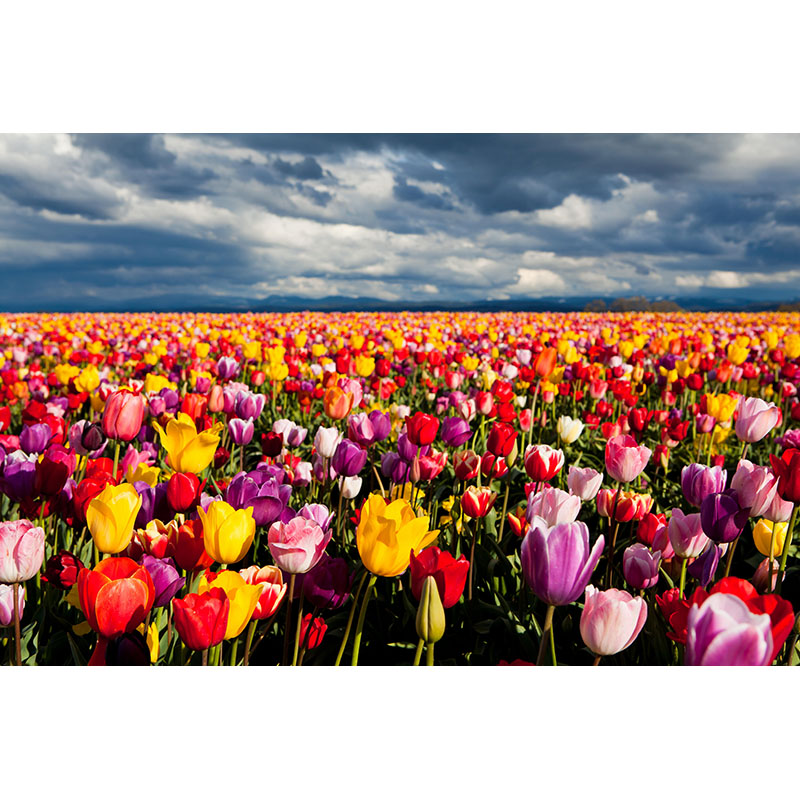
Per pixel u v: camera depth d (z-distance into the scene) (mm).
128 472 1012
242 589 617
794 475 800
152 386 1742
